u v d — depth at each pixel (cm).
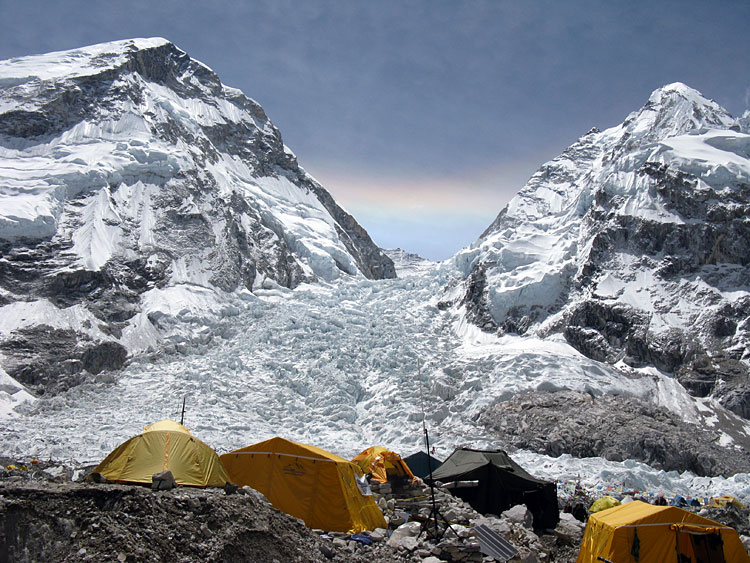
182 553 1312
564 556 2094
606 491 3161
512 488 2444
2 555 1176
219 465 1903
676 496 3025
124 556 1238
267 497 1936
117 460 1805
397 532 1812
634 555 1762
